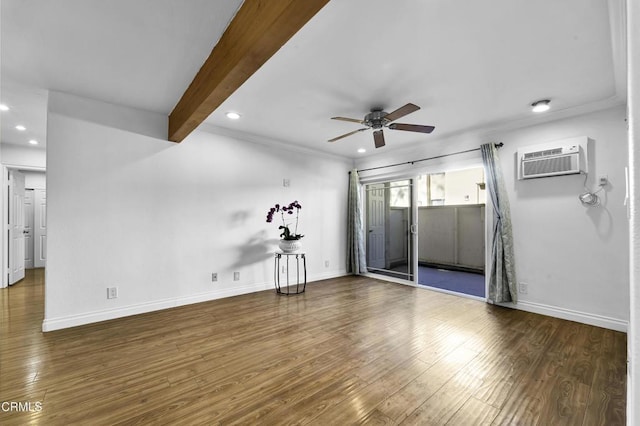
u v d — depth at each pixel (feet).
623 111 9.78
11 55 7.50
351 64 7.81
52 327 9.32
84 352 7.98
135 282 10.90
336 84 8.91
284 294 13.88
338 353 8.05
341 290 14.76
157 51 7.38
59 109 9.53
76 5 5.84
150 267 11.25
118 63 7.90
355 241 18.37
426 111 10.98
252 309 11.62
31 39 6.87
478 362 7.61
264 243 14.69
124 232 10.68
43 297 12.89
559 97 9.75
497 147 12.49
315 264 17.10
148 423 5.46
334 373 7.09
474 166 13.38
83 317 9.84
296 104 10.41
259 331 9.48
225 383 6.66
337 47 7.07
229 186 13.47
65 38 6.85
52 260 9.37
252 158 14.33
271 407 5.90
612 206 9.93
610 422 5.51
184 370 7.17
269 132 13.64
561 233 10.90
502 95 9.62
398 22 6.21
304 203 16.55
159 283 11.46
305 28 6.38
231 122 12.34
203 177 12.65
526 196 11.75
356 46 7.04
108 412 5.72
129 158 10.80
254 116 11.63
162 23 6.39
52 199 9.38
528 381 6.77
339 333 9.37
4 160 14.83
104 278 10.27
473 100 10.00
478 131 13.12
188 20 6.31
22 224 16.44
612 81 8.68
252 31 5.56
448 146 14.33
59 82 8.91
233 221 13.57
